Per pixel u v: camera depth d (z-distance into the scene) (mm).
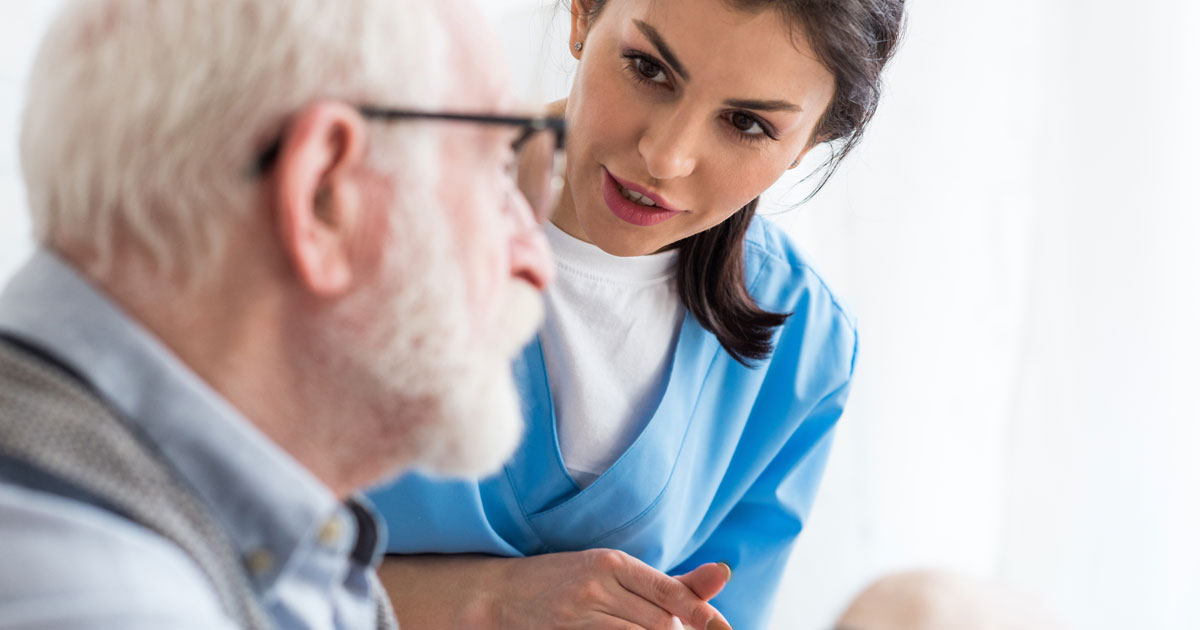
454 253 602
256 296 567
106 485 516
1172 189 2061
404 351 598
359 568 703
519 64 1278
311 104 547
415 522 1157
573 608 1078
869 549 2188
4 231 1487
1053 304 2123
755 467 1319
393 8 569
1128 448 2133
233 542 579
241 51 539
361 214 573
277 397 597
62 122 541
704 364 1245
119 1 545
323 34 547
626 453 1185
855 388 2156
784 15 898
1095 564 2164
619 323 1202
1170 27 2020
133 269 553
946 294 2129
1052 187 2096
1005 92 2080
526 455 1195
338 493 657
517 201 693
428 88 578
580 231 1172
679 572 1361
